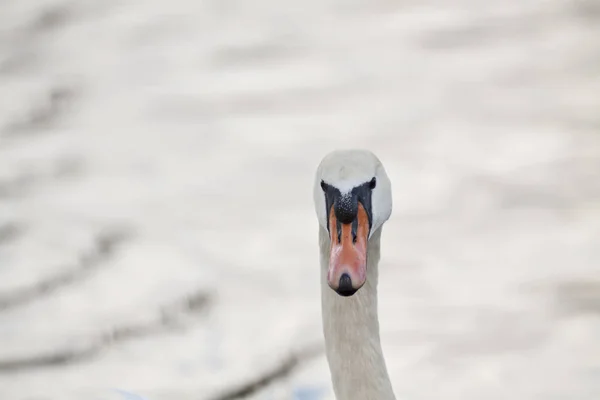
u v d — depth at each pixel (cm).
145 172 1633
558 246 1249
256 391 986
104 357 1059
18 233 1409
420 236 1306
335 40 2227
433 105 1808
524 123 1681
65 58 2303
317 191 602
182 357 1045
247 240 1341
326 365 1013
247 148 1692
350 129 1730
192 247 1327
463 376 983
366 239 568
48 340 1094
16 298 1202
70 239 1374
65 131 1861
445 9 2356
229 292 1191
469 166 1525
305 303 1152
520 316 1091
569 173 1466
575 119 1681
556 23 2170
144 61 2228
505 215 1351
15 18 2636
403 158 1580
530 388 957
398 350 1037
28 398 986
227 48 2245
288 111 1848
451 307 1120
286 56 2159
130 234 1384
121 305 1170
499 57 2016
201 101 1950
